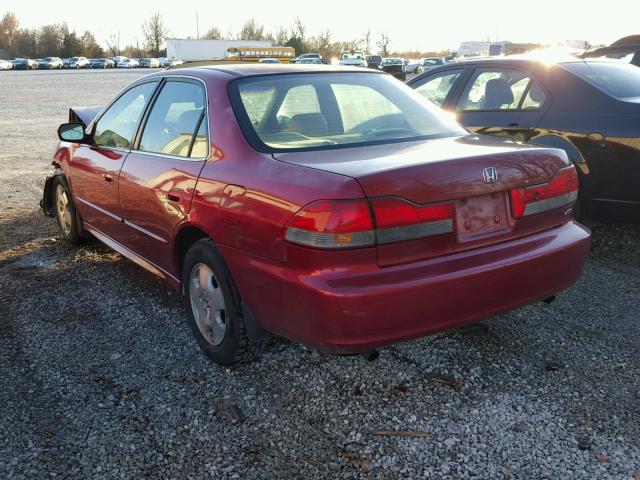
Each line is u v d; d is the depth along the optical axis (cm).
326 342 266
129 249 440
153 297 441
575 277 325
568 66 531
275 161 298
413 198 267
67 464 264
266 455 270
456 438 277
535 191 306
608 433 278
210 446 276
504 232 297
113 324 397
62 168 541
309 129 336
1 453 270
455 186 277
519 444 272
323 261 261
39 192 808
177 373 336
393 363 340
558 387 314
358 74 393
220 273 319
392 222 263
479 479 252
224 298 322
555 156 321
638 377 323
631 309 406
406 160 282
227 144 326
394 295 261
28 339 377
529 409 296
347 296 256
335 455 269
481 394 309
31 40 10494
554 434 278
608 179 487
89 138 484
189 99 376
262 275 287
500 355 346
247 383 324
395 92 389
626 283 452
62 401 310
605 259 503
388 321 263
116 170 427
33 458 267
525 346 357
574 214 509
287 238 272
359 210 257
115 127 457
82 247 559
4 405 305
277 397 311
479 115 575
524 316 396
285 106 345
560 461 260
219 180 317
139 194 393
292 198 272
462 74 607
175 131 378
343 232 257
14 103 2466
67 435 283
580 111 503
